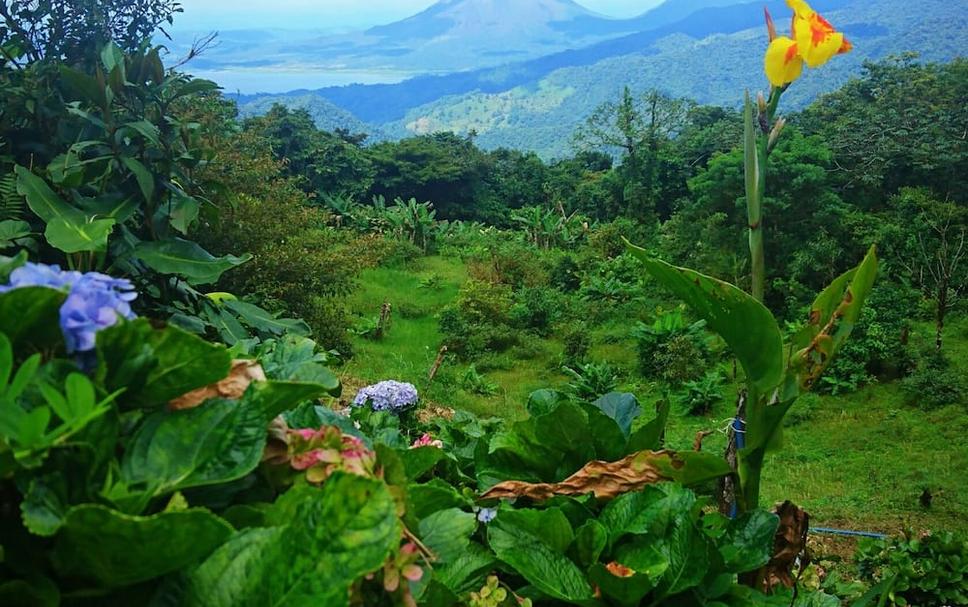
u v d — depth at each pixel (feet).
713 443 46.70
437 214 172.14
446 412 41.42
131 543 2.66
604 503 6.35
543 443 6.77
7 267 3.39
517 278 95.86
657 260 6.86
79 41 18.69
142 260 13.28
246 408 3.29
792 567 7.63
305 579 2.80
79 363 3.06
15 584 2.65
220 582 2.93
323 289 43.06
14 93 15.80
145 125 14.42
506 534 5.59
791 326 71.97
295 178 44.32
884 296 69.92
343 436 4.07
